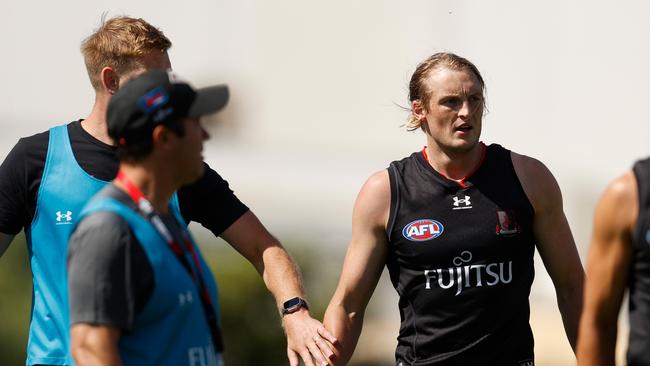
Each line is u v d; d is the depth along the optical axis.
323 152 60.34
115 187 14.15
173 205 18.86
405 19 59.47
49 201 18.30
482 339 18.97
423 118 19.45
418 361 19.38
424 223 19.08
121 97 14.09
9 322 36.84
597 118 56.50
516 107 56.97
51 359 18.08
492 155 19.33
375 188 19.47
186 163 14.28
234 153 60.00
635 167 14.93
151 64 18.36
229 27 61.22
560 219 19.31
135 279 13.70
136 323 13.89
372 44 60.25
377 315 45.62
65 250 18.20
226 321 37.62
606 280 15.32
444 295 19.02
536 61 56.97
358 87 60.59
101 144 18.44
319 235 49.78
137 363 13.95
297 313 19.19
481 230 18.91
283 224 53.69
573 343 19.48
